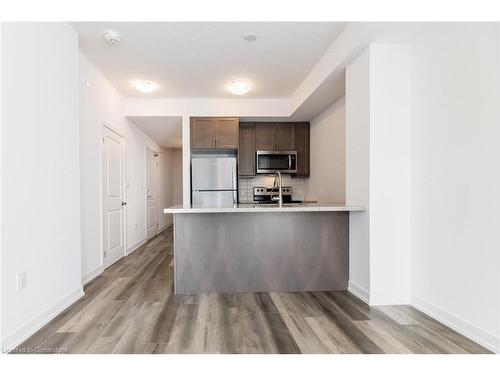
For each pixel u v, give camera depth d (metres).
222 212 2.83
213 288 2.84
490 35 1.79
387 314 2.31
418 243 2.42
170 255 4.55
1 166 1.75
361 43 2.46
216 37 2.84
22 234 1.91
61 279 2.37
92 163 3.37
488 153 1.81
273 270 2.89
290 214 2.91
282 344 1.86
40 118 2.13
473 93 1.91
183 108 4.72
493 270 1.79
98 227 3.50
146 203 5.88
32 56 2.05
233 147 4.78
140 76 3.79
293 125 5.19
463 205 1.99
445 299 2.14
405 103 2.51
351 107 2.80
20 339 1.88
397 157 2.51
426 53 2.31
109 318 2.23
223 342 1.88
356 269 2.77
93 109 3.42
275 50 3.12
